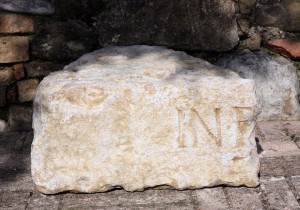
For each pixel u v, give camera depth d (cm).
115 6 214
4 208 168
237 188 174
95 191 173
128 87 166
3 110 219
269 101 219
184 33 216
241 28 220
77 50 216
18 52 213
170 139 169
